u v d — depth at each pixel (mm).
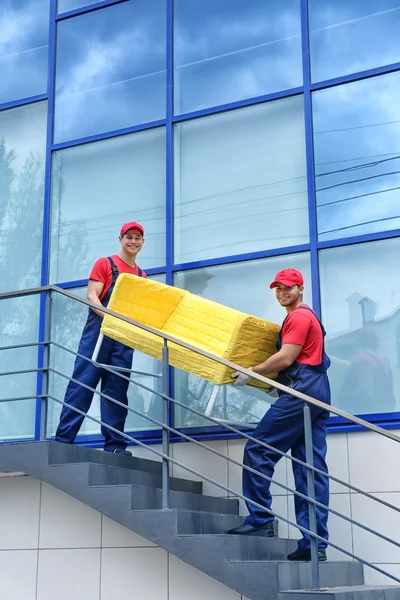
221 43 7484
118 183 7590
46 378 5613
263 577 4801
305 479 5457
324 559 5352
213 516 5559
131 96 7730
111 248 7465
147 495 5352
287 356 5461
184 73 7562
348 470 6020
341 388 6301
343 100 6867
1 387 7531
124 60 7848
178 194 7312
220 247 7035
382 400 6168
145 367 7055
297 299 5773
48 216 7723
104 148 7727
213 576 4926
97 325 6320
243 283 6883
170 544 5055
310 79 7031
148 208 7414
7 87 8281
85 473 5309
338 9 7070
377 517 5844
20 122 8156
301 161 6926
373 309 6367
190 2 7703
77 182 7762
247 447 5477
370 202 6570
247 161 7129
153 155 7512
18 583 6109
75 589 5930
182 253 7168
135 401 7008
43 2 8352
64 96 8008
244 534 5391
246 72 7316
